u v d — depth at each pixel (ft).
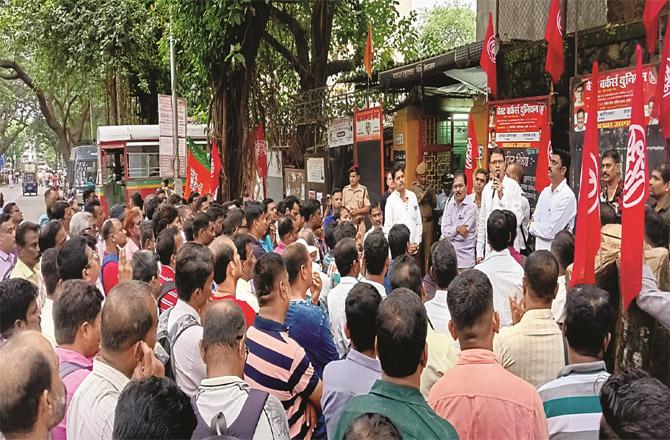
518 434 7.77
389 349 7.37
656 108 16.42
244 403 7.98
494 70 26.32
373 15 45.73
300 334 11.29
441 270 11.89
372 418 5.66
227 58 40.42
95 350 9.50
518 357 9.94
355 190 30.27
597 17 26.32
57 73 70.28
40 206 123.34
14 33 68.13
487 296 8.40
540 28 29.81
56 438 8.29
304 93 44.62
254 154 45.06
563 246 14.07
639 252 11.55
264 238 23.71
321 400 9.93
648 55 21.21
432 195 35.63
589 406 8.26
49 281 13.15
